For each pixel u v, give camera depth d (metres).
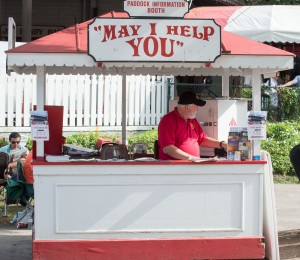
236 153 7.17
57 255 6.96
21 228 9.62
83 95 14.91
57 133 7.75
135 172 7.01
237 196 7.18
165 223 7.09
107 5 20.23
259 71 7.39
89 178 6.97
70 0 20.28
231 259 7.18
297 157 8.25
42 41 7.18
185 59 6.89
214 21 6.91
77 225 6.99
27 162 9.82
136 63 6.89
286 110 16.75
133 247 7.04
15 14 20.00
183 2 6.88
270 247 7.43
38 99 7.14
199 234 7.14
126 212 7.04
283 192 12.26
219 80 14.96
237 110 8.15
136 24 6.84
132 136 14.78
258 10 18.36
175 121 7.46
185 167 7.07
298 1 25.62
